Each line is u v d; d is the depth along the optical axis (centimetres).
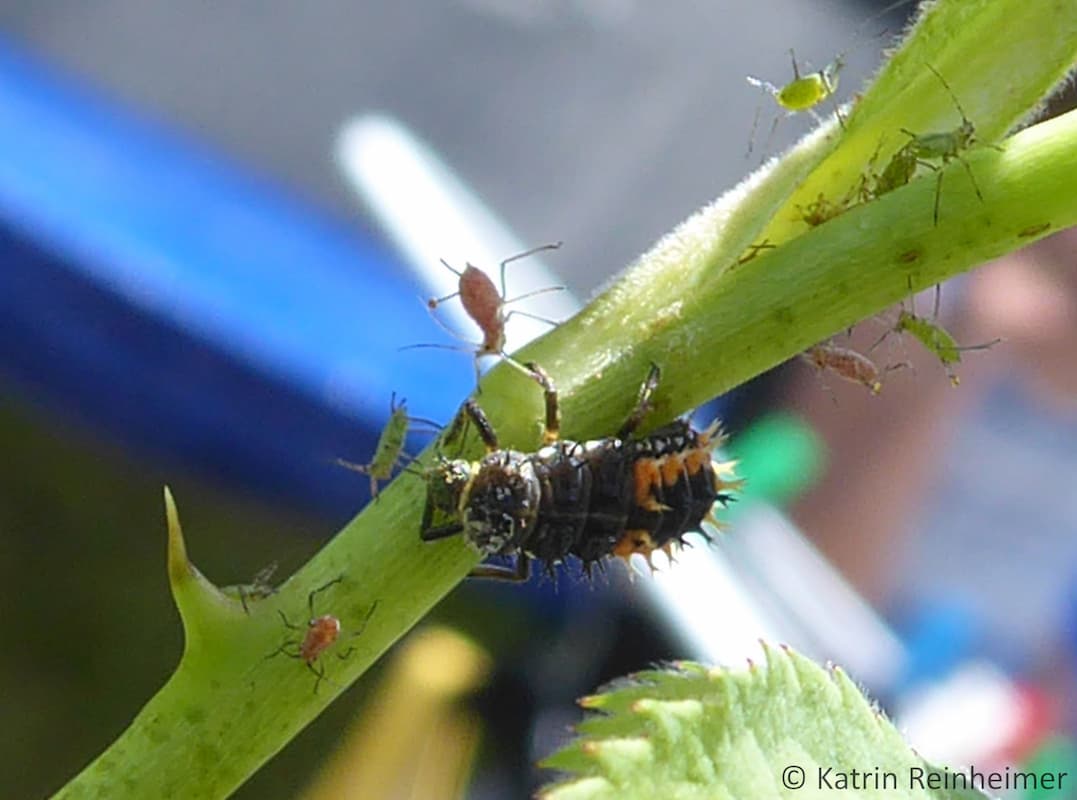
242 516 13
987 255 6
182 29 14
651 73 15
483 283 7
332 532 12
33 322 12
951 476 15
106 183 12
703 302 6
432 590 6
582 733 6
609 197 14
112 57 13
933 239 6
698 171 15
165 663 13
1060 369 15
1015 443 15
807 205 6
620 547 7
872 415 15
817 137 6
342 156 13
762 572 13
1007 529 15
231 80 14
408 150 14
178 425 12
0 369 12
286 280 12
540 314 12
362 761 11
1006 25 6
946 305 15
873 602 14
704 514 7
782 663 6
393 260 13
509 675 11
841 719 6
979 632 14
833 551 14
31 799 12
